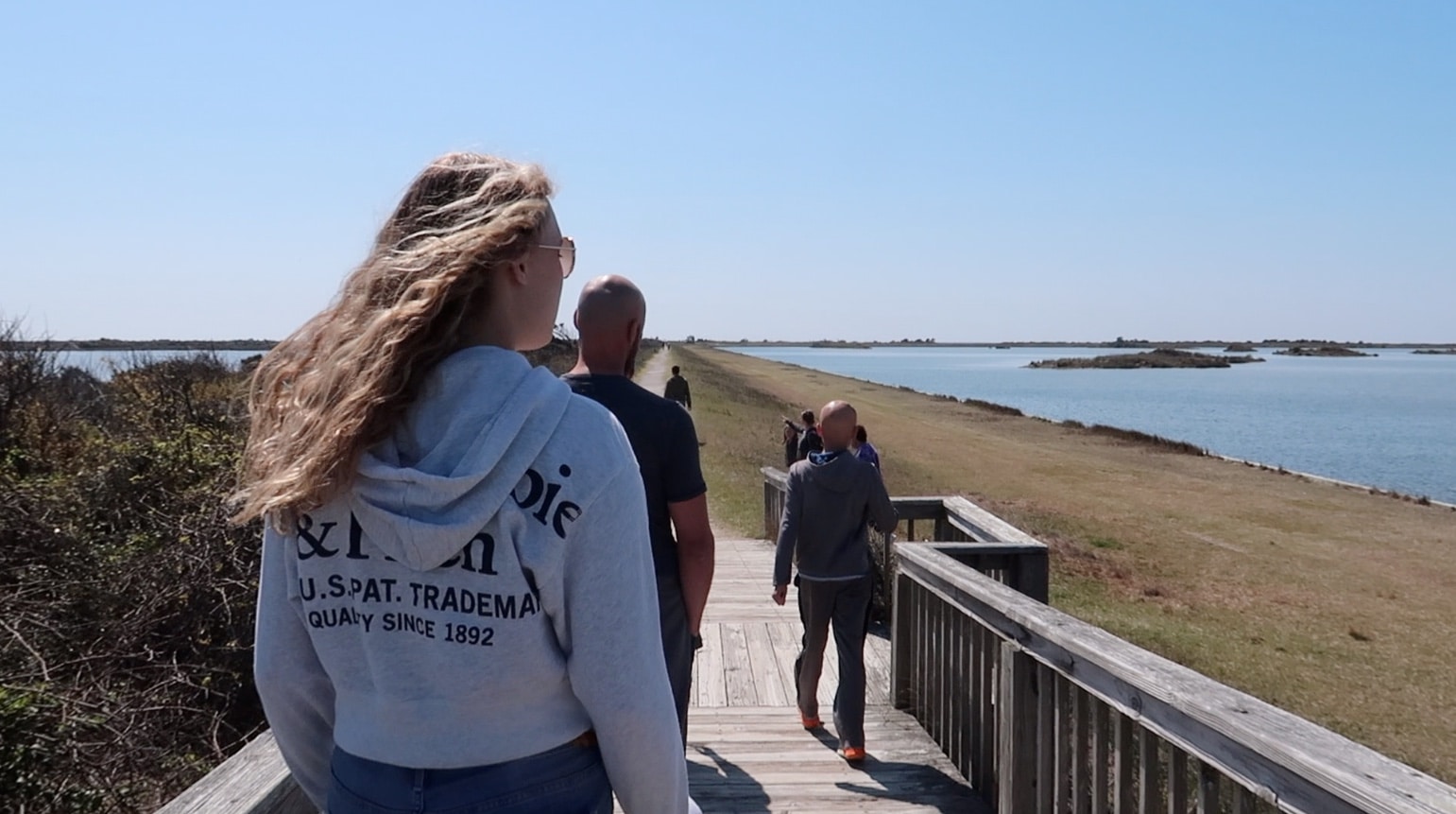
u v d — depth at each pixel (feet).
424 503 4.04
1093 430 146.20
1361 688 30.17
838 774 14.57
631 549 4.34
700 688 19.12
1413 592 46.01
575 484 4.19
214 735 16.24
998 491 78.23
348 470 4.14
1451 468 112.16
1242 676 30.94
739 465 70.18
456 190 4.74
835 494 15.14
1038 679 11.41
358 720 4.29
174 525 20.35
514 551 4.07
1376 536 62.59
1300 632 37.17
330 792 4.43
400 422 4.23
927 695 16.26
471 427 4.16
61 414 33.83
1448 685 30.48
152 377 40.04
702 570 9.51
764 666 20.62
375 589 4.17
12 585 18.13
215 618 18.83
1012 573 16.37
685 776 4.62
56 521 21.08
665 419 9.34
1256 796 6.86
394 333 4.17
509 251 4.45
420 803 4.12
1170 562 51.42
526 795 4.20
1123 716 9.25
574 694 4.34
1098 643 9.60
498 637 4.06
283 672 4.58
